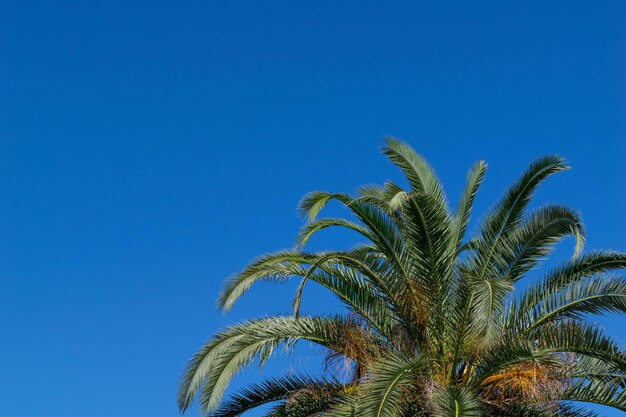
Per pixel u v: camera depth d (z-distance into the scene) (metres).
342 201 18.12
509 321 18.05
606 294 17.48
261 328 19.02
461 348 17.67
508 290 16.17
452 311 17.94
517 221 18.95
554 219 18.22
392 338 18.34
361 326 18.59
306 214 18.16
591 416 17.84
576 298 17.75
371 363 17.48
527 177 18.77
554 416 17.53
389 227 18.11
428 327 18.11
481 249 18.81
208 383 18.66
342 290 18.73
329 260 18.39
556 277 18.38
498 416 17.42
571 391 17.97
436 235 17.95
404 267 18.14
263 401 19.23
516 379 17.53
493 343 15.64
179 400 18.89
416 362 16.62
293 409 18.41
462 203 19.56
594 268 18.41
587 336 17.03
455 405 15.93
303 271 18.91
